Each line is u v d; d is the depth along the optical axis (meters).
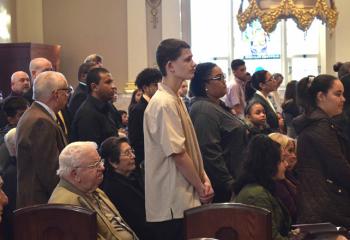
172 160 2.94
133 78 8.37
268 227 2.33
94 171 2.97
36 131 3.14
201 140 3.50
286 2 4.90
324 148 3.01
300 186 3.10
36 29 8.52
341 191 3.03
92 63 4.92
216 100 3.69
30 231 2.46
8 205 3.47
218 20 9.59
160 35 8.46
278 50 9.69
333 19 5.14
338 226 2.94
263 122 4.57
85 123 4.01
